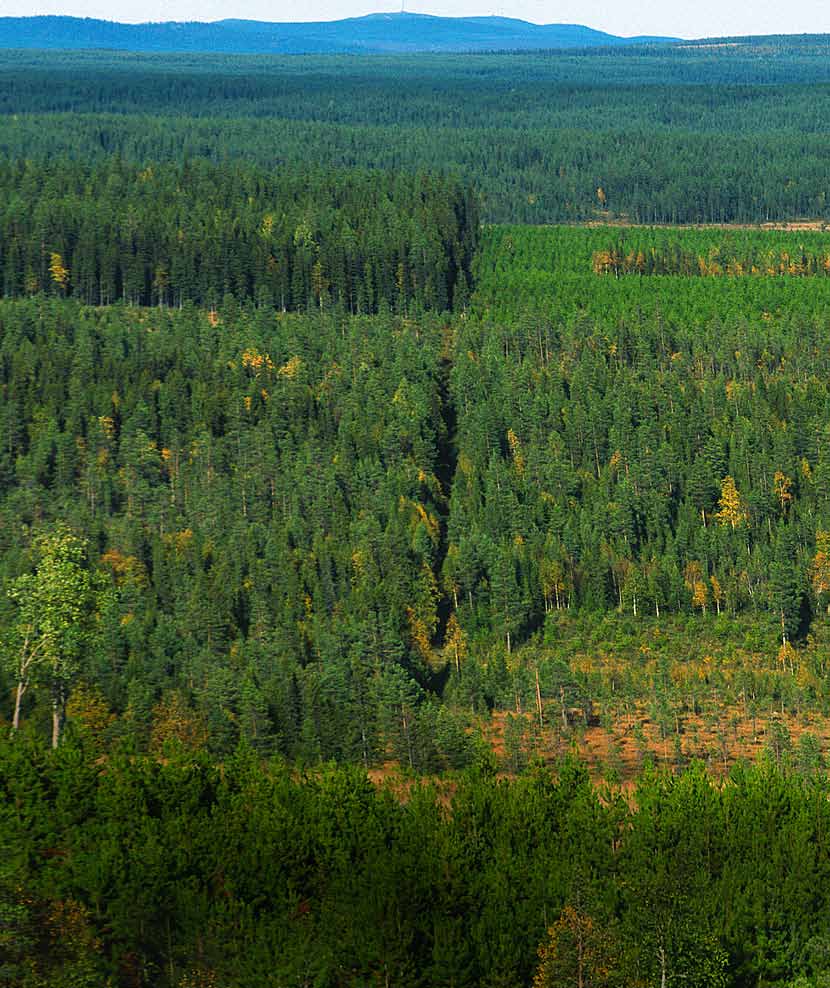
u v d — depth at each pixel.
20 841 156.38
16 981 130.38
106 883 151.00
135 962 147.38
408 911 152.00
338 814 168.62
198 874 159.38
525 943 151.00
